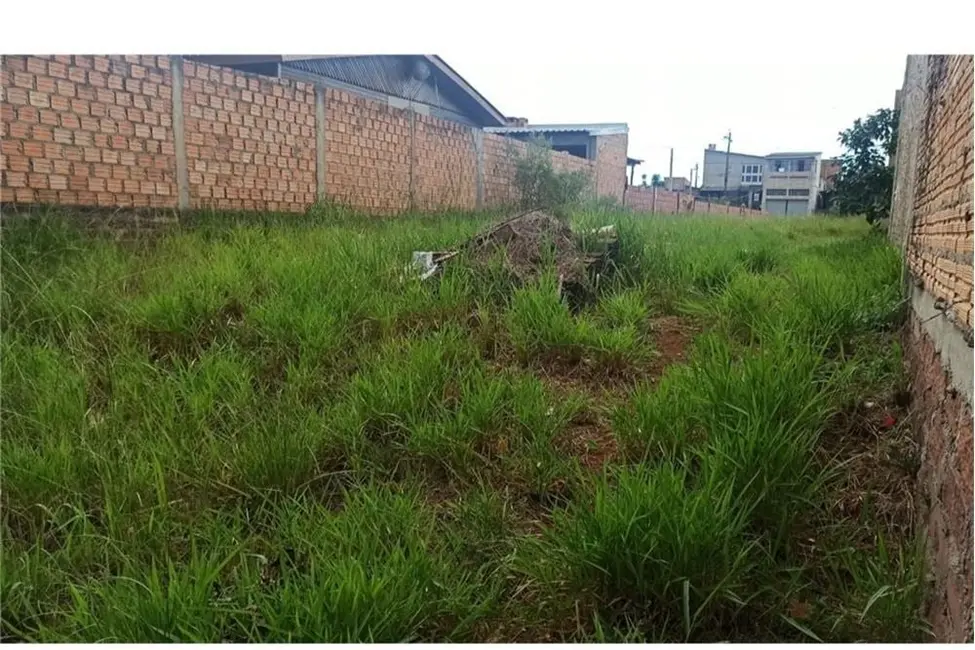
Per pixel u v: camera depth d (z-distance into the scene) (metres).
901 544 2.26
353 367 3.60
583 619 1.99
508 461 2.75
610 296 4.79
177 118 6.23
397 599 1.89
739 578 1.96
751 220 14.59
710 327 4.27
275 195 7.39
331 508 2.60
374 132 8.88
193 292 4.13
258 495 2.55
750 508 2.12
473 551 2.29
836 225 13.55
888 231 8.16
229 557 2.05
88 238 5.25
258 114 7.10
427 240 5.88
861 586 2.01
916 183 3.98
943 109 2.94
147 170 5.99
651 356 3.91
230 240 5.88
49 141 5.20
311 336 3.69
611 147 19.69
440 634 1.97
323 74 11.61
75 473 2.62
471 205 11.34
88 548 2.27
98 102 5.54
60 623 2.03
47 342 3.64
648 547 1.93
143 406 3.12
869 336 3.72
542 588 2.08
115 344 3.74
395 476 2.80
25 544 2.36
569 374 3.71
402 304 4.21
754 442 2.28
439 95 15.60
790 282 4.75
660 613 1.94
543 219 5.38
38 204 5.15
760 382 2.65
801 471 2.34
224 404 3.12
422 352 3.43
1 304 3.96
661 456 2.69
